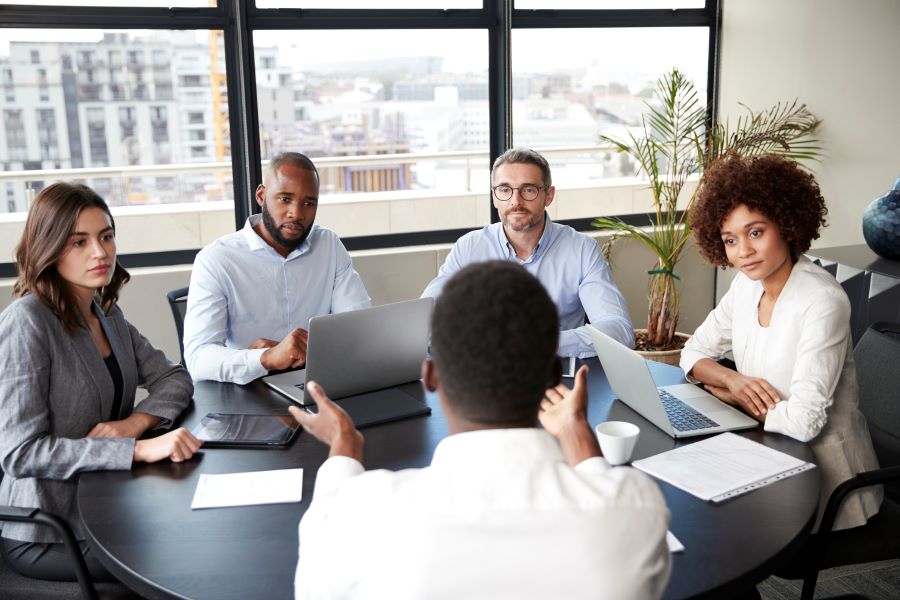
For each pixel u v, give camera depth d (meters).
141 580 1.35
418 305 2.19
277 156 2.76
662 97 4.57
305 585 0.95
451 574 0.85
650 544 0.90
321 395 1.28
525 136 4.55
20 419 1.82
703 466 1.70
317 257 2.94
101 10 3.75
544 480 0.89
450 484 0.89
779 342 2.02
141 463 1.82
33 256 1.91
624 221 4.79
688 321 4.88
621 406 2.08
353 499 0.92
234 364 2.35
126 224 4.02
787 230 1.96
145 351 2.23
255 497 1.62
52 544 1.90
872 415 2.15
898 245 3.62
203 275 2.76
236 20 3.91
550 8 4.42
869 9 4.03
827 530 1.82
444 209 4.52
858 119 4.16
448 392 0.93
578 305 3.04
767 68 4.52
